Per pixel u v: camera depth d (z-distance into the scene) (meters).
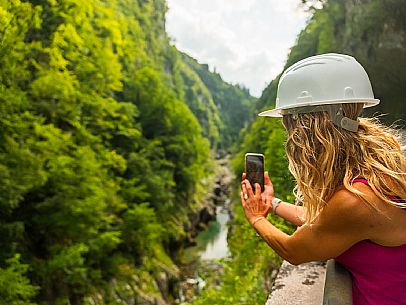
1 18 10.27
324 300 1.19
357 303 1.22
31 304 9.94
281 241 1.29
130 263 20.88
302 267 2.64
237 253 10.37
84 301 15.02
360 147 1.14
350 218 1.09
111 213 20.38
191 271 26.75
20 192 11.13
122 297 17.72
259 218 1.51
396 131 1.38
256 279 6.86
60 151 14.23
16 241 13.41
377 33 15.29
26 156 11.42
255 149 33.44
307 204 1.17
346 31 18.38
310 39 38.38
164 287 21.89
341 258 1.22
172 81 82.12
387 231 1.09
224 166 97.75
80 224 14.26
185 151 38.53
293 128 1.26
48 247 14.33
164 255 26.38
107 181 19.47
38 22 12.14
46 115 16.86
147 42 67.31
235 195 39.06
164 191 29.67
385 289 1.15
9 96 10.98
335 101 1.17
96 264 17.75
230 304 6.54
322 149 1.16
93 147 20.64
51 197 14.24
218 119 148.62
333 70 1.21
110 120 25.72
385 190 1.09
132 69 39.81
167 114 36.72
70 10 16.91
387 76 15.34
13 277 9.53
